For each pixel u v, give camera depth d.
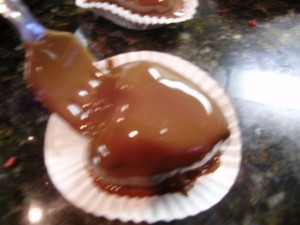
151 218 0.11
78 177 0.11
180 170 0.11
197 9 0.17
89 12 0.16
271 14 0.17
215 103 0.12
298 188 0.12
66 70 0.12
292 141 0.13
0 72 0.15
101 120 0.11
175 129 0.10
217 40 0.16
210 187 0.11
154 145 0.10
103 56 0.15
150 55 0.14
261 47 0.15
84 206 0.11
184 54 0.15
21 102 0.14
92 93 0.12
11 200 0.12
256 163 0.12
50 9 0.17
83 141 0.12
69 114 0.12
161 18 0.15
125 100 0.11
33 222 0.11
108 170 0.11
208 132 0.11
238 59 0.15
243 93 0.14
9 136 0.13
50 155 0.12
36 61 0.12
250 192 0.12
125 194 0.11
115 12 0.15
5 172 0.12
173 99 0.11
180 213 0.11
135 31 0.16
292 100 0.14
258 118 0.13
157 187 0.11
